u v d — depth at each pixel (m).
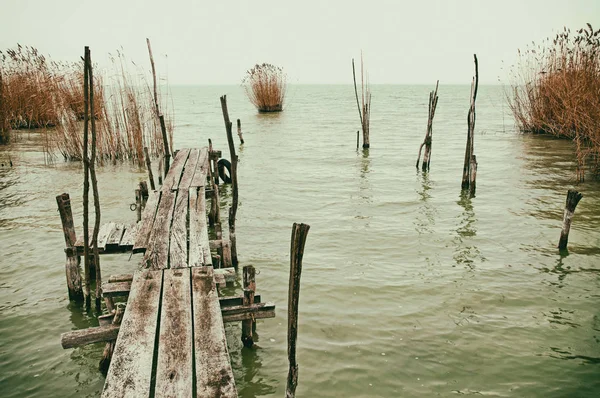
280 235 8.48
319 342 5.00
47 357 4.77
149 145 16.08
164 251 5.75
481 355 4.79
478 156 16.33
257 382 4.36
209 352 3.67
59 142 15.48
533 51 18.06
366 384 4.33
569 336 5.12
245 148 19.28
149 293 4.64
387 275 6.69
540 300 5.91
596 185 11.59
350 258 7.33
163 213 7.26
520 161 14.91
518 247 7.67
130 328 3.99
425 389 4.27
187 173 9.97
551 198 10.53
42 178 12.88
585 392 4.22
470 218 9.26
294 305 3.38
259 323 5.40
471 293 6.12
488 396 4.18
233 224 6.93
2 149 17.14
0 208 9.97
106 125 15.00
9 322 5.43
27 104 19.03
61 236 8.26
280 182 12.85
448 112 40.00
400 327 5.30
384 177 13.30
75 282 5.85
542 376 4.45
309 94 97.88
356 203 10.55
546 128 19.64
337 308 5.74
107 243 6.09
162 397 3.17
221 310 4.60
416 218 9.35
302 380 4.38
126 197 10.98
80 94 15.12
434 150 18.08
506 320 5.45
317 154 17.48
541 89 18.75
